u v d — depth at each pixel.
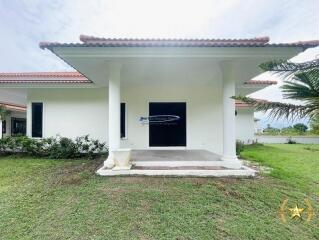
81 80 13.50
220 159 9.28
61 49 7.50
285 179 7.89
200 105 13.38
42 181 7.56
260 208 5.54
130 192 6.18
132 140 13.30
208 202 5.68
